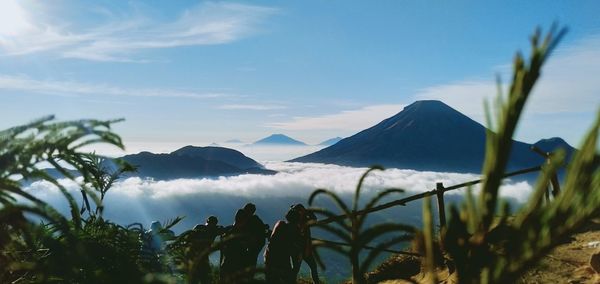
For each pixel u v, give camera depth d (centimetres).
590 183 89
